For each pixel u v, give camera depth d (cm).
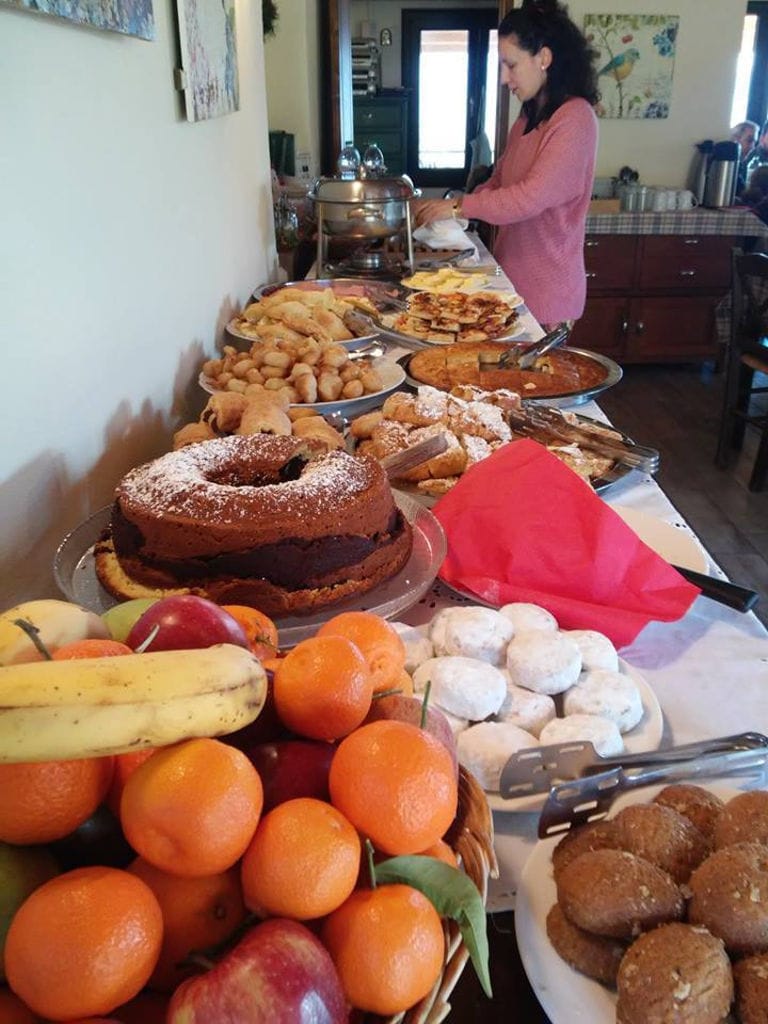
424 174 756
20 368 90
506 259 294
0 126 84
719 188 471
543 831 64
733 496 317
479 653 83
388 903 46
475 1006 64
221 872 45
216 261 188
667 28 463
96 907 40
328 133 475
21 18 88
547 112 269
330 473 95
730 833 58
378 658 62
